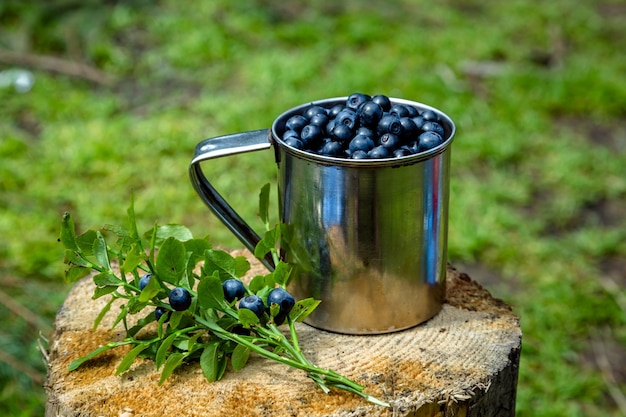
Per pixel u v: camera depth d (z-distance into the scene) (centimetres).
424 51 193
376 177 71
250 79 176
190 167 75
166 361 72
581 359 112
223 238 127
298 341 75
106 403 71
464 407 72
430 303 76
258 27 202
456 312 78
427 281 75
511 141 157
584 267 126
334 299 74
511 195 143
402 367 73
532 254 129
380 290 74
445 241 76
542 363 109
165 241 71
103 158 146
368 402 71
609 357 112
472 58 192
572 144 160
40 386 102
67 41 189
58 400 71
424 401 71
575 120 171
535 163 153
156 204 134
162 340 73
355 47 198
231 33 198
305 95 170
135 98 172
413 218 73
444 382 72
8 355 102
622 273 126
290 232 74
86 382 72
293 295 76
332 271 74
